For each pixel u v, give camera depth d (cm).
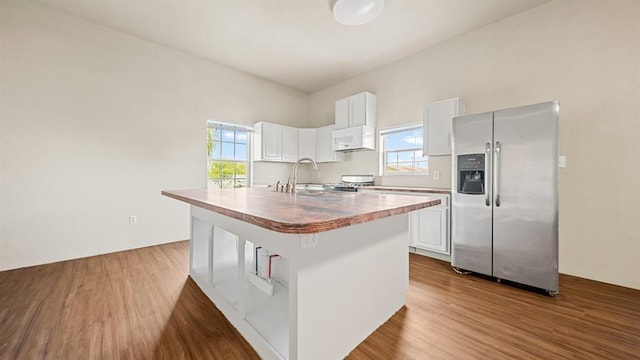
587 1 236
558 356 136
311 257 120
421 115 366
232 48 360
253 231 146
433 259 301
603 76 229
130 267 266
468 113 316
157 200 352
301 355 116
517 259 220
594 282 229
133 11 280
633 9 216
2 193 254
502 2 259
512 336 153
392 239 175
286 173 519
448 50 335
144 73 338
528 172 214
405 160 399
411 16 283
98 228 308
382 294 166
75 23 289
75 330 158
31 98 266
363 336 150
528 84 270
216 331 159
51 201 279
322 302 125
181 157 372
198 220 247
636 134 215
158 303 193
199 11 279
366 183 411
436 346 145
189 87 379
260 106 468
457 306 188
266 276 200
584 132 238
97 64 304
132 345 145
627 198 219
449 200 288
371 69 427
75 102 291
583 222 238
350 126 429
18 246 261
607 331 157
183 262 282
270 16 286
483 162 239
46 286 220
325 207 132
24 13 262
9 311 179
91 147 302
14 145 259
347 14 244
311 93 549
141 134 338
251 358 136
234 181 445
